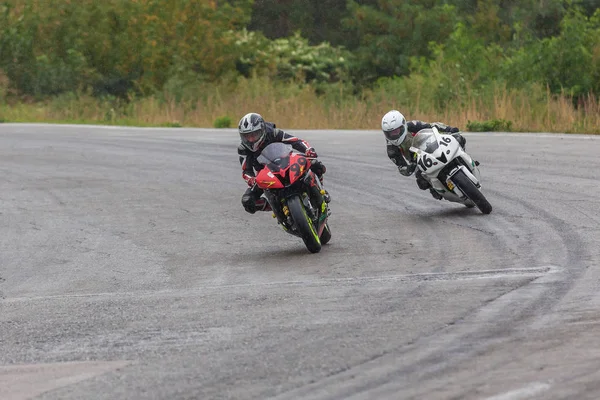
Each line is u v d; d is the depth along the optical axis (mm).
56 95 154375
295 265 36469
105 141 97438
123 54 158500
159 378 21047
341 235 42844
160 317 28047
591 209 43625
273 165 37812
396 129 44469
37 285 37406
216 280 34938
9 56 157875
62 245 46500
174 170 73125
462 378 19312
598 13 112625
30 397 20438
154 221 51688
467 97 107625
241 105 127812
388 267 34281
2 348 25625
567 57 108562
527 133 85438
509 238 38156
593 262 31547
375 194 55250
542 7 170625
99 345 24953
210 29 161000
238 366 21469
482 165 63594
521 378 19031
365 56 175500
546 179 54906
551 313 24391
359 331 23938
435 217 45625
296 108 116438
